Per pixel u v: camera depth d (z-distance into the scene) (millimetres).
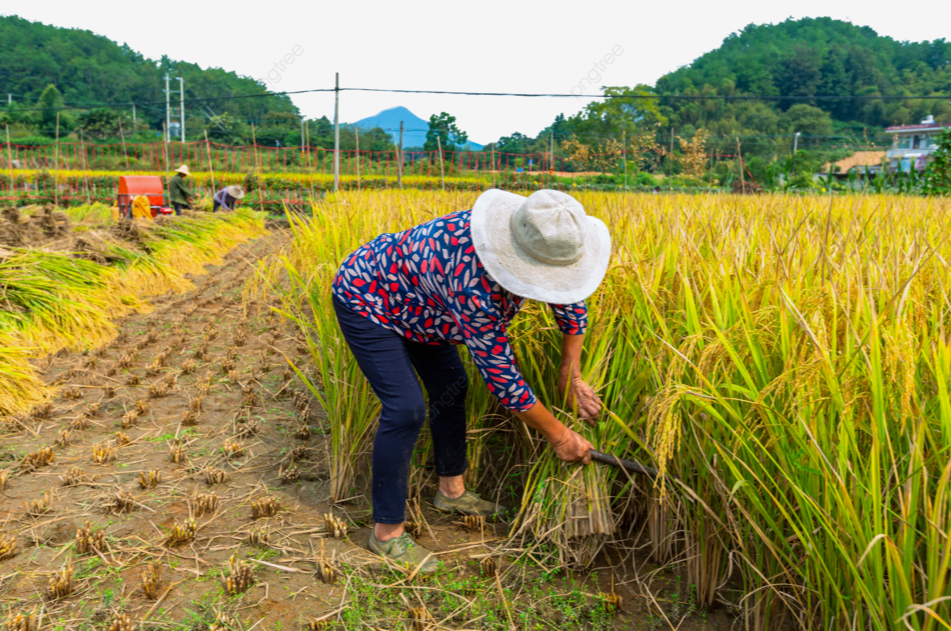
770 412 1761
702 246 2945
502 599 2266
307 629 2092
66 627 2031
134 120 69625
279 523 2744
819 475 1695
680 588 2355
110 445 3436
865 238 3217
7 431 3561
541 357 2814
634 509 2676
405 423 2342
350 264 2391
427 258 2133
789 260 2242
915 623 1411
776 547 1983
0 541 2475
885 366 1534
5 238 6734
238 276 8680
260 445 3541
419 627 2111
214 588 2283
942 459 1499
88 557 2436
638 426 2412
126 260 7543
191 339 5613
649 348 2320
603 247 2205
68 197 21609
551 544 2512
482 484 3166
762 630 2072
